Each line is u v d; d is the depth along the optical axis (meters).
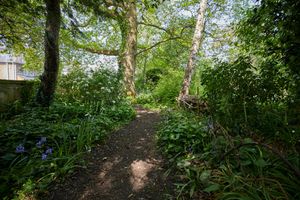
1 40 6.12
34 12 4.67
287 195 1.79
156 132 4.44
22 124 3.90
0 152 2.96
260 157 2.21
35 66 11.48
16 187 2.41
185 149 3.13
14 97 5.87
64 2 5.18
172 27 12.67
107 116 5.21
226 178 2.16
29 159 2.87
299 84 2.77
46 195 2.36
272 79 3.18
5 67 19.94
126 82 10.16
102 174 2.82
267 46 3.29
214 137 2.82
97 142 3.76
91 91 6.18
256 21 3.22
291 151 2.37
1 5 4.27
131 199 2.32
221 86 3.41
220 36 10.02
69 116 4.88
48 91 5.36
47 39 5.05
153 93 10.01
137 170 2.91
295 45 2.58
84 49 11.84
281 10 2.71
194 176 2.45
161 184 2.54
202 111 4.89
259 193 1.90
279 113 3.05
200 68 9.19
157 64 15.84
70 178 2.67
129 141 3.98
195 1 11.48
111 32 12.40
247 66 3.29
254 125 3.09
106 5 5.52
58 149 3.09
